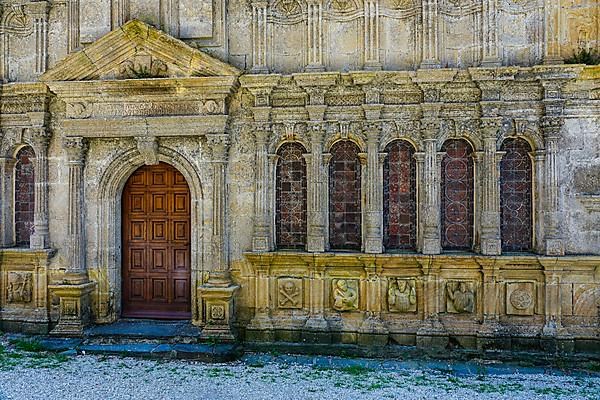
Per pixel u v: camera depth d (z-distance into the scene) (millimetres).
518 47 11016
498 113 10867
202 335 11227
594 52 10797
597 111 10781
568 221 10852
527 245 11125
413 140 11242
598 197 10664
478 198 11062
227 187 11695
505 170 11188
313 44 11352
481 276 11039
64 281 11773
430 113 11016
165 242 12344
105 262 12070
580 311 10836
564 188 10859
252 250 11523
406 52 11273
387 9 11320
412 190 11406
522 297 10930
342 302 11375
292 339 11492
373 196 11188
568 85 10789
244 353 11156
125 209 12445
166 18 11766
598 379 9711
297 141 11609
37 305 12180
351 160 11570
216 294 11227
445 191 11328
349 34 11422
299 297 11578
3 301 12414
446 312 11156
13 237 12516
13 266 12367
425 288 11125
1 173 12383
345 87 11289
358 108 11289
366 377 9742
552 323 10773
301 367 10297
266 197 11484
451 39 11180
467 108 11039
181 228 12281
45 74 11586
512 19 11039
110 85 11430
